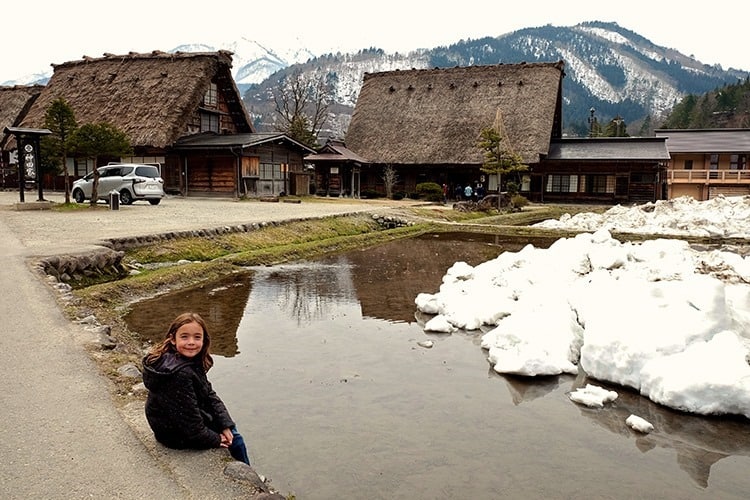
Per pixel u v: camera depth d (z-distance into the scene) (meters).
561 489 3.92
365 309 9.06
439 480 3.99
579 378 6.20
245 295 9.83
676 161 41.84
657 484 4.05
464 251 16.47
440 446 4.52
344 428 4.80
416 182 41.41
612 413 5.29
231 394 5.49
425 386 5.82
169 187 28.95
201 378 3.48
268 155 30.30
